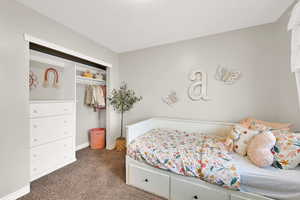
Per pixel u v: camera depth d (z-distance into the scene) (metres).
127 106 2.69
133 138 1.88
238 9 1.53
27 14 1.47
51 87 2.24
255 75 1.87
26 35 1.45
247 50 1.91
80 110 2.85
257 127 1.55
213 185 1.21
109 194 1.49
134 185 1.62
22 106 1.44
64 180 1.72
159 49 2.57
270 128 1.47
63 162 2.02
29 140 1.51
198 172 1.25
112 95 2.81
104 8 1.52
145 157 1.51
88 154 2.53
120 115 3.02
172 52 2.45
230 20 1.75
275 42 1.74
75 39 2.03
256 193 1.07
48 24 1.68
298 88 1.07
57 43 1.78
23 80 1.45
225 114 2.07
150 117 2.69
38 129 1.67
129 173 1.65
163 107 2.56
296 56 1.04
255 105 1.88
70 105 2.13
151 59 2.65
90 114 3.09
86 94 2.92
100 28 1.96
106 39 2.31
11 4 1.34
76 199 1.40
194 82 2.28
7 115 1.33
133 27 1.93
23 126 1.46
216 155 1.36
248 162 1.24
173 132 2.20
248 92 1.92
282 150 1.14
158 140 1.82
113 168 2.03
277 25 1.71
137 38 2.28
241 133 1.50
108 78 2.78
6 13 1.31
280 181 1.00
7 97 1.33
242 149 1.41
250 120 1.79
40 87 2.10
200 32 2.07
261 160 1.15
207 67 2.17
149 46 2.62
